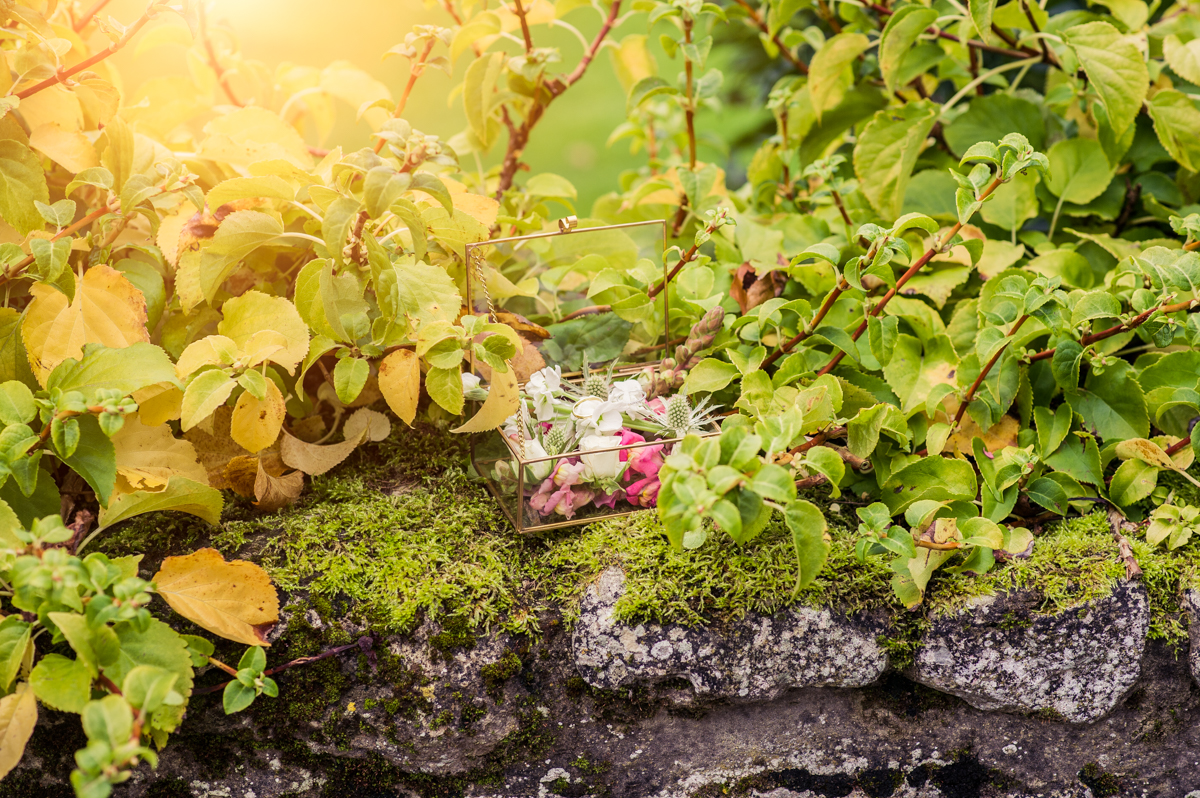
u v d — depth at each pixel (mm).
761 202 1992
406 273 1617
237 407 1589
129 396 1570
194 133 1907
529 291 1745
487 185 1935
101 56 1617
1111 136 1834
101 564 1472
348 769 1603
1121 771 1655
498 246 1758
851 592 1608
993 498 1639
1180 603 1633
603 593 1602
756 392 1642
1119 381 1669
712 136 2000
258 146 1695
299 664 1574
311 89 1819
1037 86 2100
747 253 1823
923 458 1649
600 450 1608
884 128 1815
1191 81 1802
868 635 1605
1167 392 1667
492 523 1657
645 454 1616
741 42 2227
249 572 1554
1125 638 1610
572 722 1612
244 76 1864
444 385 1597
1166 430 1715
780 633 1597
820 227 1875
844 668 1604
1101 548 1637
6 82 1634
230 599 1552
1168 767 1659
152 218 1634
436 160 1540
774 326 1732
